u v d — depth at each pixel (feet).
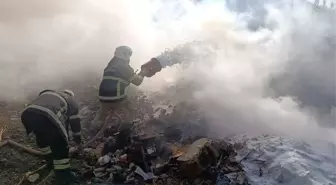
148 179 14.69
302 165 14.03
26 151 16.11
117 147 16.22
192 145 15.39
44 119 13.89
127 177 14.80
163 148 15.96
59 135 13.98
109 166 15.35
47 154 14.92
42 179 14.80
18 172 15.10
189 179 14.73
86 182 14.74
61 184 14.39
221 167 14.94
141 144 15.70
